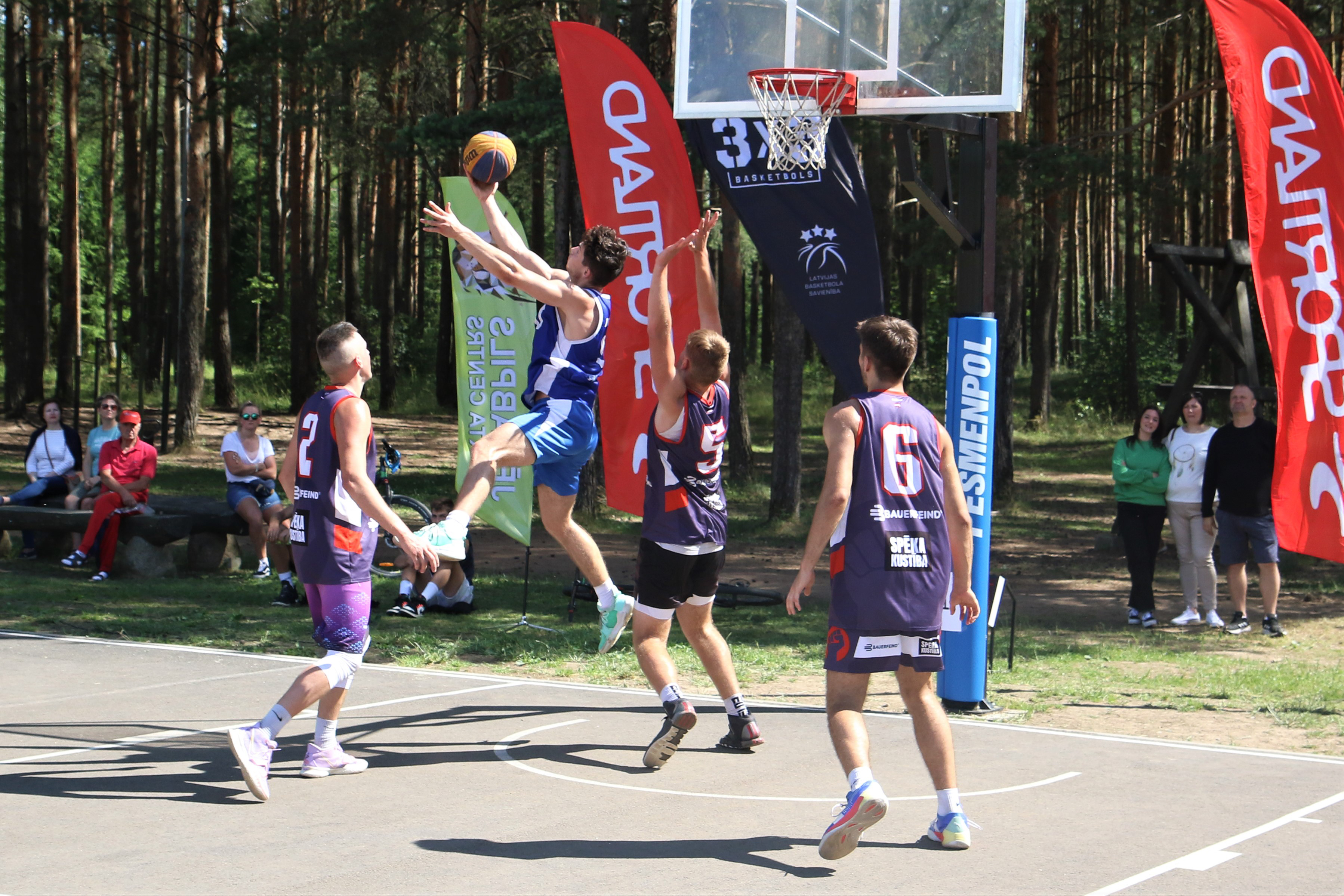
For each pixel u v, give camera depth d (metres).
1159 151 26.14
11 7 27.09
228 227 33.16
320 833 4.69
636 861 4.41
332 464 5.43
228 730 5.84
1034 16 19.39
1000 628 10.67
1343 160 7.22
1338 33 18.80
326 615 5.50
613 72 10.00
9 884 4.02
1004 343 20.80
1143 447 10.80
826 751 6.24
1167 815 5.07
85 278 44.09
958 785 5.53
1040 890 4.13
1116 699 7.69
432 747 6.20
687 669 8.60
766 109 7.73
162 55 38.12
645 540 5.98
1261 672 8.61
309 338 33.16
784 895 4.06
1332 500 7.33
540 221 32.12
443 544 5.21
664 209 9.99
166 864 4.26
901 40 7.38
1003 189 18.17
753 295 50.50
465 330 11.16
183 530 12.49
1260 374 20.19
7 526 12.69
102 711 6.77
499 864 4.34
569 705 7.27
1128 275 33.16
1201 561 10.80
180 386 24.44
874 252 9.48
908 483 4.50
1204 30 24.88
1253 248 7.42
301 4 25.91
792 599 4.40
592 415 5.87
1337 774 5.81
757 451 29.42
